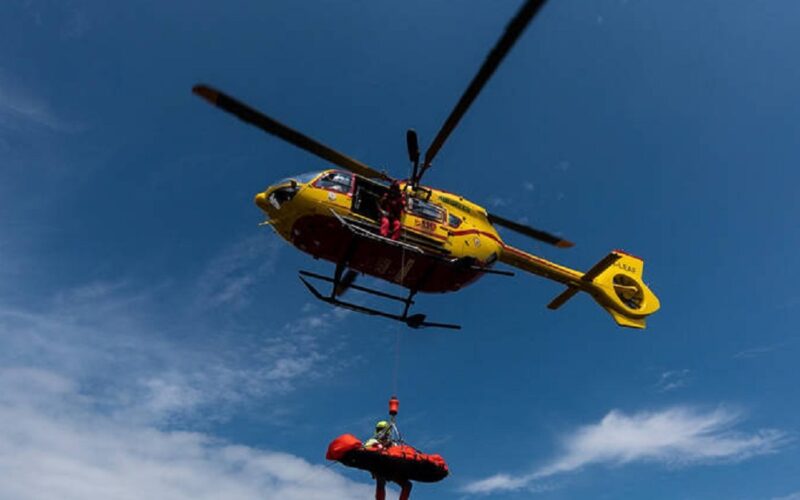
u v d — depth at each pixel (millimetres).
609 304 23859
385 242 16266
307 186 16438
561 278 22531
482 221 18641
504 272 17438
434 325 17484
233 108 15062
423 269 17312
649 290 24766
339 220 16016
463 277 17844
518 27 12781
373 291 17516
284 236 17250
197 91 14562
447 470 12148
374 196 17266
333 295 17281
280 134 15750
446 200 18062
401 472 11914
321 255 17062
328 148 16125
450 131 15438
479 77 13984
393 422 12727
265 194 17000
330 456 11656
